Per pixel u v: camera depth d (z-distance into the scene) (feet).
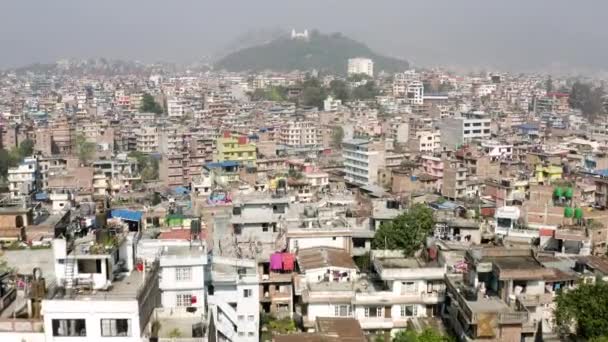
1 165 651.66
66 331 160.86
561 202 394.93
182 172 623.77
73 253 174.70
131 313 161.07
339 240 305.12
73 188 515.09
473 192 502.79
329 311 244.22
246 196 365.40
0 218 327.06
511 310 204.54
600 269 259.19
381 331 243.81
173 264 211.61
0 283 182.29
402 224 302.45
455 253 274.36
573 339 210.18
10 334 162.40
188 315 184.44
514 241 317.42
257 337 237.04
